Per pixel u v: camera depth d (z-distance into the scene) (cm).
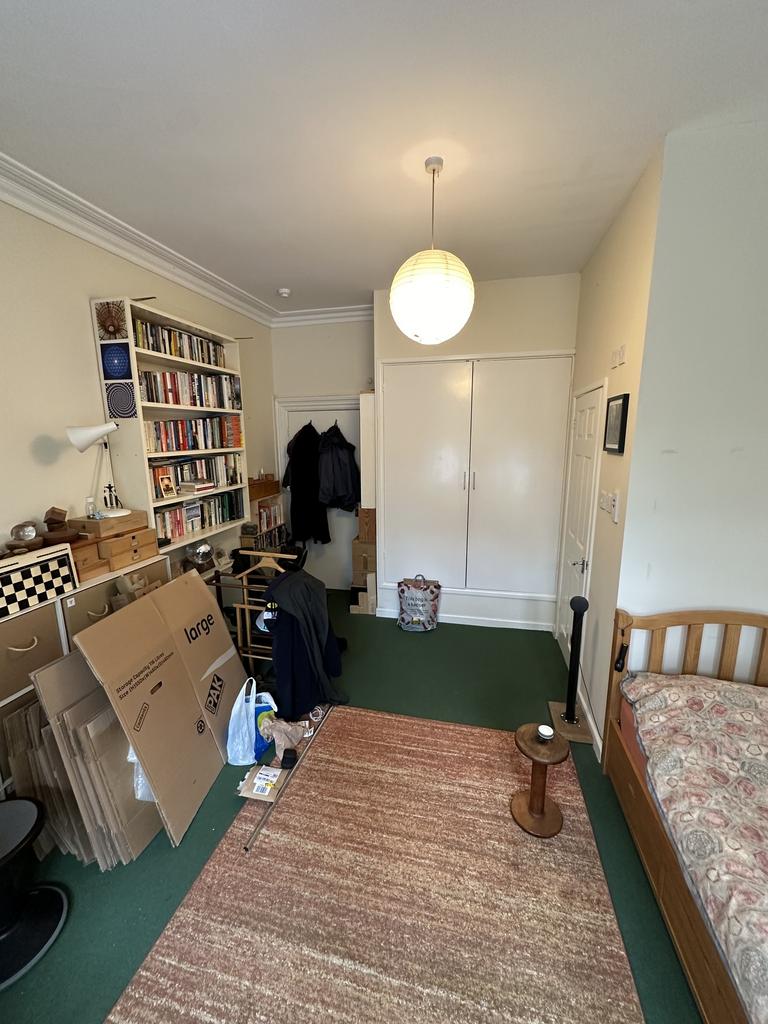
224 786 191
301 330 392
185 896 144
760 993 89
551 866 154
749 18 107
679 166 154
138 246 241
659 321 164
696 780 138
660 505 177
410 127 149
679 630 187
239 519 329
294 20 108
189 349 274
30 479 194
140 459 231
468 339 314
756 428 167
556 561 332
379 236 233
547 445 317
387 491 351
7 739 152
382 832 167
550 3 105
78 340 214
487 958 127
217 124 147
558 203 199
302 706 232
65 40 112
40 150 159
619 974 123
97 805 150
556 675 277
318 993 119
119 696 161
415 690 261
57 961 127
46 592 175
